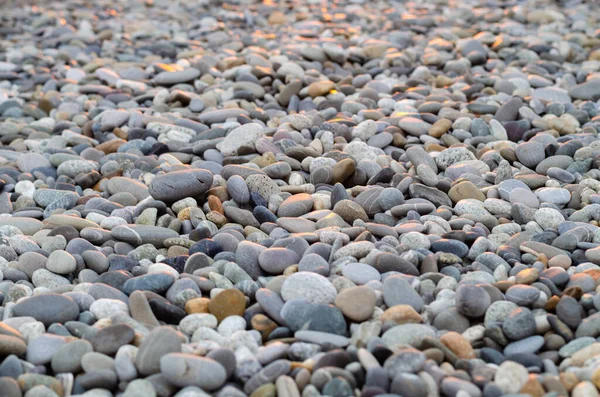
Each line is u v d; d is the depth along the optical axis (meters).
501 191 1.43
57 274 1.29
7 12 2.94
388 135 1.59
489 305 1.20
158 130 1.66
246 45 2.36
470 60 2.04
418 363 1.12
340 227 1.36
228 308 1.21
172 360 1.12
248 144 1.56
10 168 1.55
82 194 1.50
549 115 1.68
